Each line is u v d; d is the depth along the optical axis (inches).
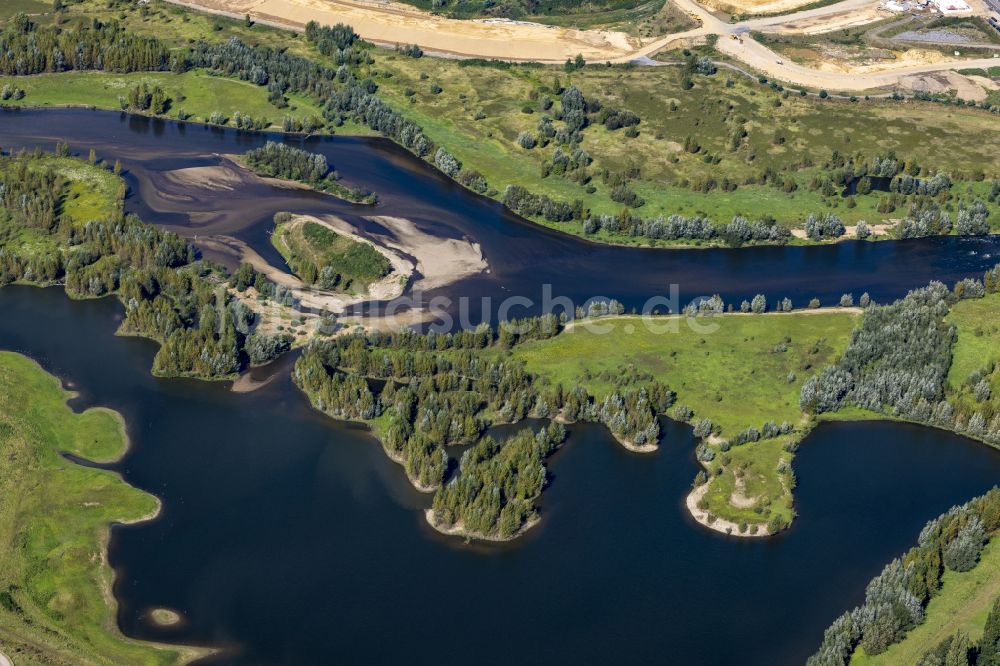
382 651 7367.1
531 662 7327.8
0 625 7303.2
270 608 7652.6
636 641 7504.9
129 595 7706.7
